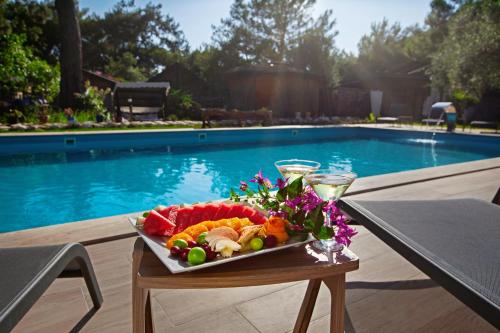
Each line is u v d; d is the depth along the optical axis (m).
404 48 30.52
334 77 22.66
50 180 5.99
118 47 33.72
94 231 2.41
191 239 0.96
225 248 0.92
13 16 22.58
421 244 1.29
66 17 12.49
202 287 0.86
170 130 9.77
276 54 24.75
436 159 8.99
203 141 10.39
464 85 14.40
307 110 19.52
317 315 1.64
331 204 1.02
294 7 23.80
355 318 1.60
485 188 4.01
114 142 9.01
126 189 5.61
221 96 20.61
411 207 1.68
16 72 12.30
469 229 1.43
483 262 1.16
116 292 1.74
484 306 0.95
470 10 16.05
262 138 11.55
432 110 14.70
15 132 8.73
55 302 1.65
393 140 12.31
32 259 1.17
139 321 0.98
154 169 7.11
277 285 1.87
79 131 9.15
